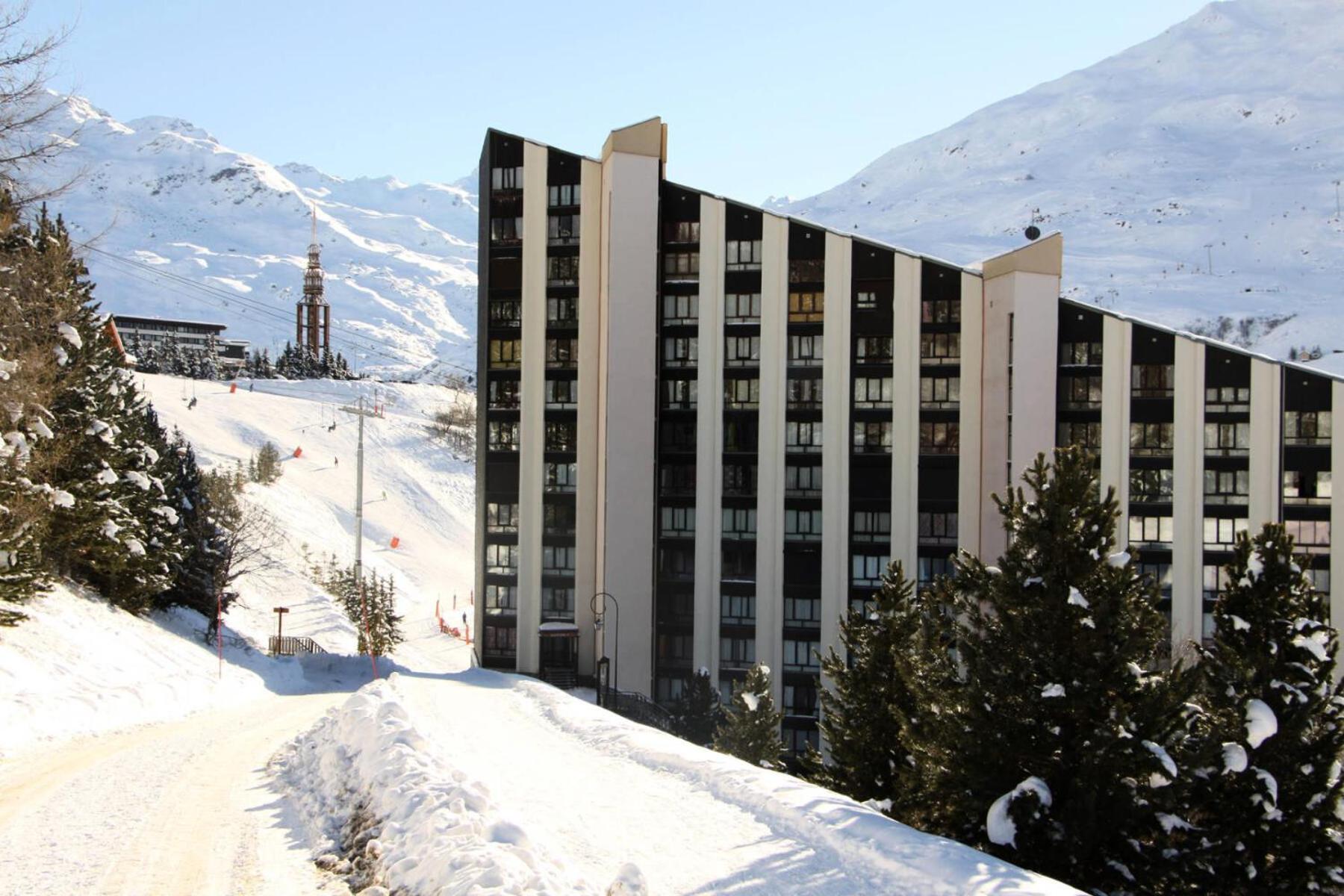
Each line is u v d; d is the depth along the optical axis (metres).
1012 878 13.60
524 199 68.88
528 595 68.25
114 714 32.59
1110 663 20.84
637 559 65.75
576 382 68.44
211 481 96.00
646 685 65.62
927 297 65.69
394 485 163.25
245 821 17.72
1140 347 64.75
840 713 36.91
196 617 67.69
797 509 66.25
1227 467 64.31
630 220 66.00
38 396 39.69
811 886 13.57
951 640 25.11
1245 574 26.61
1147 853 20.45
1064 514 22.02
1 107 30.77
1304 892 24.23
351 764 20.33
